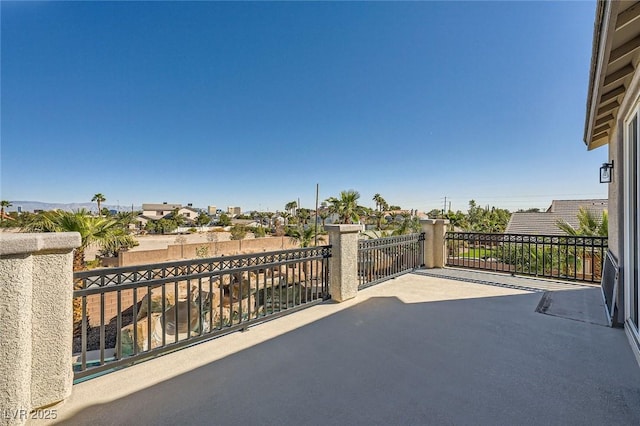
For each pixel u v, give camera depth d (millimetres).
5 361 1523
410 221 17734
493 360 2488
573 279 5551
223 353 2668
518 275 6117
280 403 1901
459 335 3059
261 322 3447
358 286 4938
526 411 1781
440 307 4051
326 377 2232
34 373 1724
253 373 2301
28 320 1645
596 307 4000
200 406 1872
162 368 2387
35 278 1728
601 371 2281
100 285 2227
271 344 2863
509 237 6453
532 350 2684
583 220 8867
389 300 4406
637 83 2510
